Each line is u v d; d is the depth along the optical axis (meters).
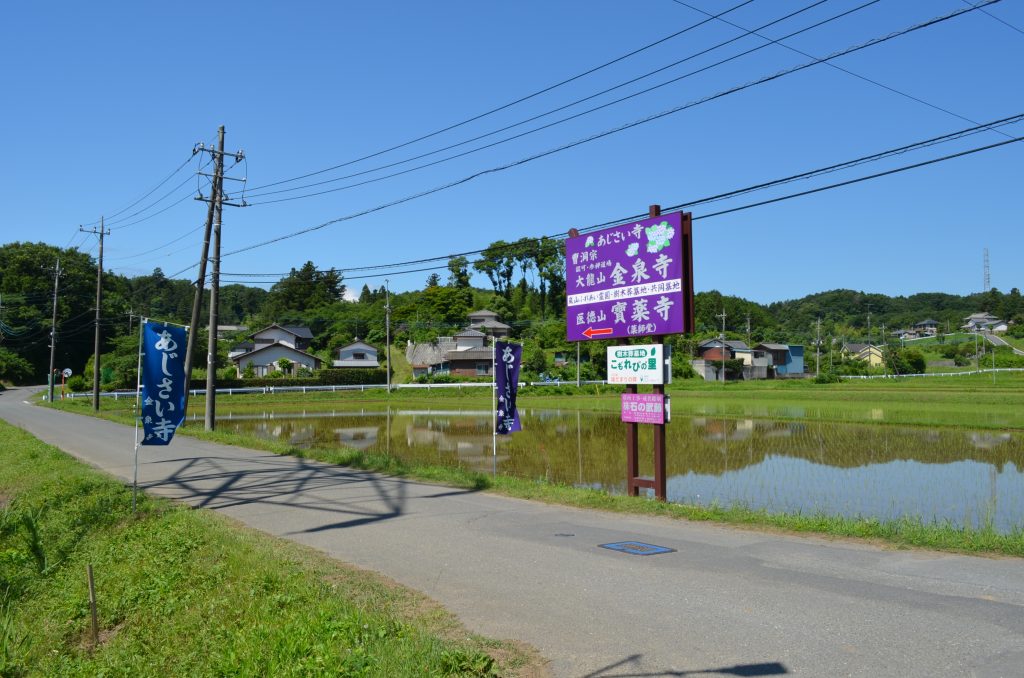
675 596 6.43
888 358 86.44
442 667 4.73
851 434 25.73
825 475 17.30
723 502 13.79
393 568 7.70
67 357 80.25
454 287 100.12
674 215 11.64
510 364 15.10
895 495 14.56
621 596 6.48
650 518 10.39
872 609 5.90
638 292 12.12
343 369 68.44
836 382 69.81
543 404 46.69
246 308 137.00
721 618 5.79
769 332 102.62
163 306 119.25
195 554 8.41
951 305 161.88
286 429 31.20
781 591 6.49
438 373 73.44
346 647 5.15
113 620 7.01
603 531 9.49
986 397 41.94
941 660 4.80
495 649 5.21
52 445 21.92
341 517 10.80
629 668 4.83
